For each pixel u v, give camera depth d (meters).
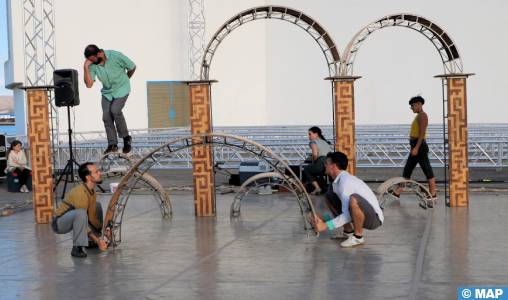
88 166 12.48
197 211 16.94
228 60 47.25
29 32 43.12
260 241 13.41
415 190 17.69
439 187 21.11
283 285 9.98
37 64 20.25
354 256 11.78
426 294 9.34
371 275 10.44
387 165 28.70
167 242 13.55
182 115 46.59
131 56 45.38
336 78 17.50
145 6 45.59
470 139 30.83
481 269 10.66
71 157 20.31
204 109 17.06
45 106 16.72
